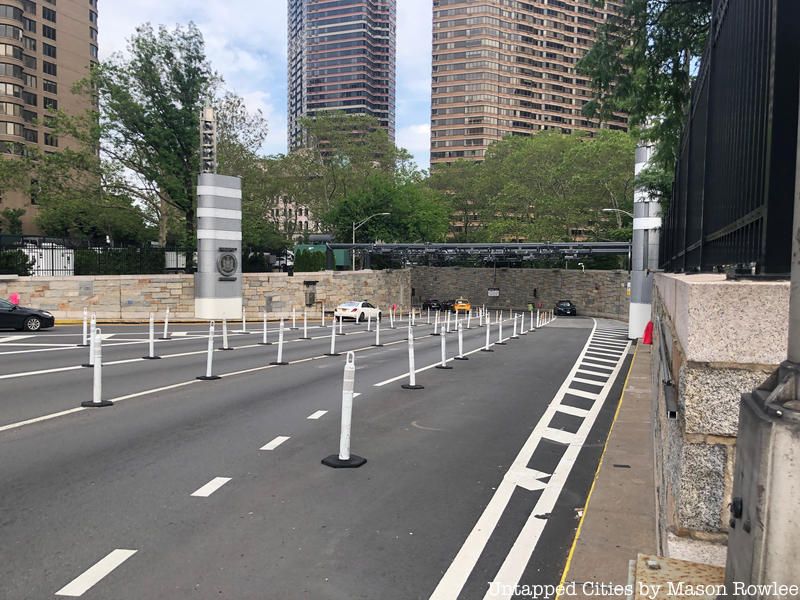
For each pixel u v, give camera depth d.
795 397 1.56
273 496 5.93
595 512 5.49
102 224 56.38
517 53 154.88
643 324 27.77
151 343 15.99
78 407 9.65
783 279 2.56
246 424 8.84
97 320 30.94
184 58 40.38
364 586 4.22
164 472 6.54
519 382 14.19
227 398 10.73
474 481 6.66
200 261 33.31
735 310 2.51
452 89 154.75
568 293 68.12
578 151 67.38
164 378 12.70
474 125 152.75
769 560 1.49
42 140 89.00
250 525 5.20
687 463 2.62
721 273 4.01
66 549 4.63
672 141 13.75
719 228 4.18
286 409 9.97
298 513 5.52
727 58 3.81
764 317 2.46
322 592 4.11
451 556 4.75
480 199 88.06
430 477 6.73
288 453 7.43
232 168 47.09
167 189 40.56
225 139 46.06
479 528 5.34
